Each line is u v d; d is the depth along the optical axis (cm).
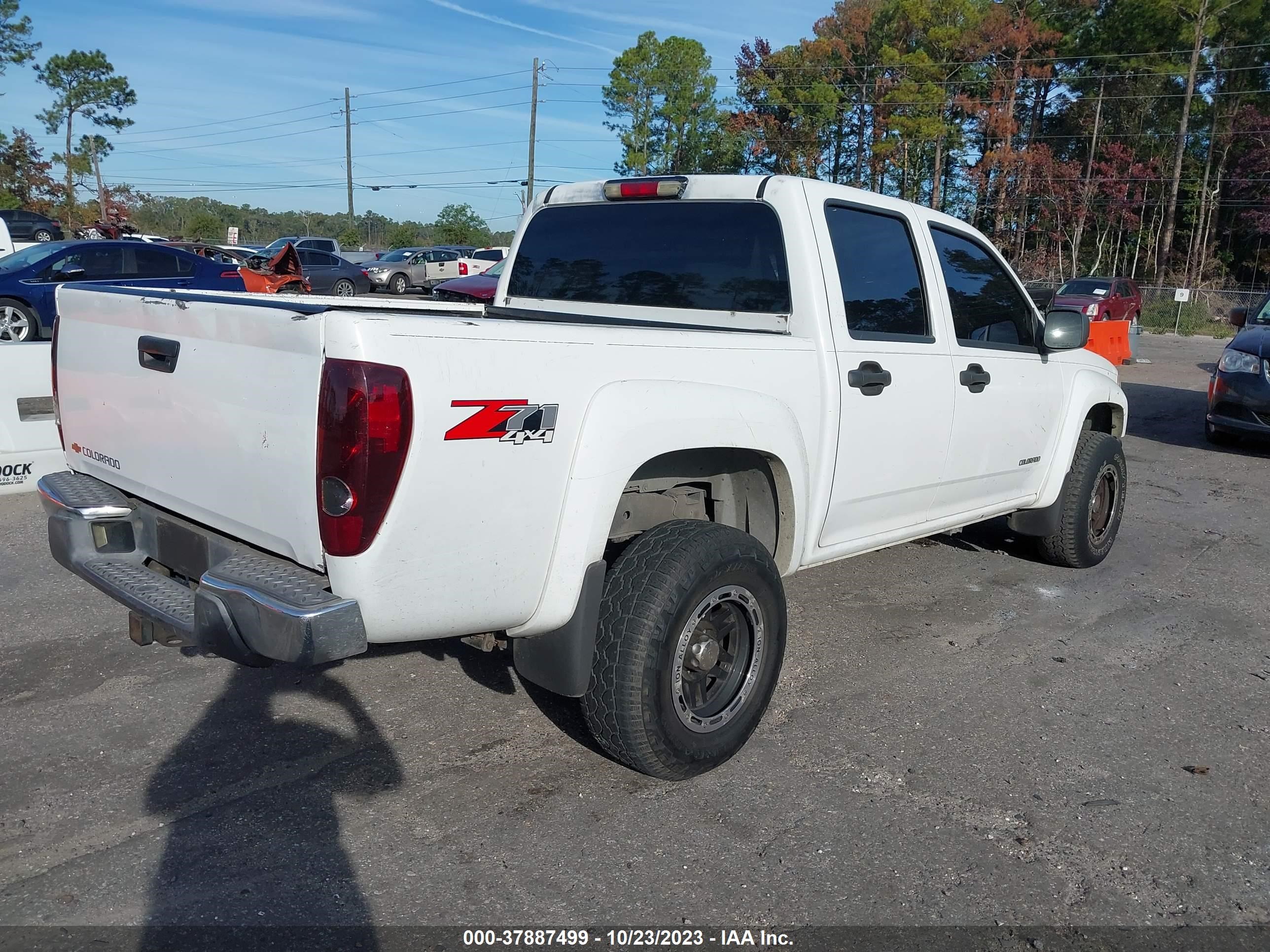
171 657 423
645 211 423
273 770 335
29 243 2420
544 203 462
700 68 5950
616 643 304
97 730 358
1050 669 445
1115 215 4950
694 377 322
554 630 302
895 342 410
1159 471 924
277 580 267
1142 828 316
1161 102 5262
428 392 252
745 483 372
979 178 5072
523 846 295
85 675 402
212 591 269
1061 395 532
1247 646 482
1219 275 5100
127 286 368
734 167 5888
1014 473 511
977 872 289
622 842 299
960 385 445
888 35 5441
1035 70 5150
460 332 259
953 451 450
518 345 271
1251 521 739
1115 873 291
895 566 593
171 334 302
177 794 318
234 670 412
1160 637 489
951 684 425
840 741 369
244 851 288
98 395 345
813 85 5269
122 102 6084
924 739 372
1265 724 396
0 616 458
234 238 4194
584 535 291
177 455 307
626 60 5894
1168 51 5166
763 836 304
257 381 268
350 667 420
